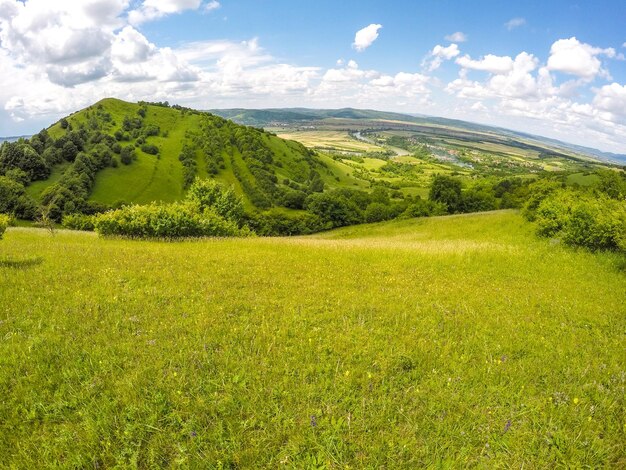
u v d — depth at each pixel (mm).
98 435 4547
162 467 4176
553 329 9016
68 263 12328
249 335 7473
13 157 101438
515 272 15773
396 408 5340
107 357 6234
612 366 7031
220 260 14375
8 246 16031
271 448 4461
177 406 5062
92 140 129625
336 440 4582
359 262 15906
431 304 10273
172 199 113812
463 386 6020
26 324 7383
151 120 173500
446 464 4293
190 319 8016
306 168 173250
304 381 5820
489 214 50875
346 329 8070
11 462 4191
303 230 94562
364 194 113438
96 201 99375
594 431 5020
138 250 16188
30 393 5289
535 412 5410
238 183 132375
